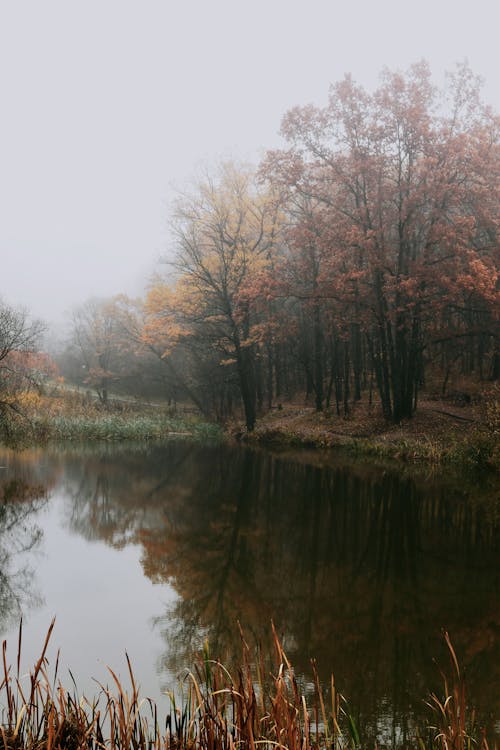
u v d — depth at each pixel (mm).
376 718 5094
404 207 26828
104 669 6117
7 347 24219
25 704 3627
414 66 26812
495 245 25984
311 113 28000
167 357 48594
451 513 14414
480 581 9336
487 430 22438
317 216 30062
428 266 25234
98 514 14148
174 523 13367
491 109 26219
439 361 39625
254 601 8375
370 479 19297
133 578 9438
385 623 7523
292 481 19047
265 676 5926
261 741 3268
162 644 6828
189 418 40344
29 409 30578
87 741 3645
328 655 6512
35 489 17234
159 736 3652
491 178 24844
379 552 11047
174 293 35938
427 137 25047
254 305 34188
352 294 27562
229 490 17547
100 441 31328
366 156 27000
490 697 5555
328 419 32812
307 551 11148
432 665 6285
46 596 8539
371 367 38000
